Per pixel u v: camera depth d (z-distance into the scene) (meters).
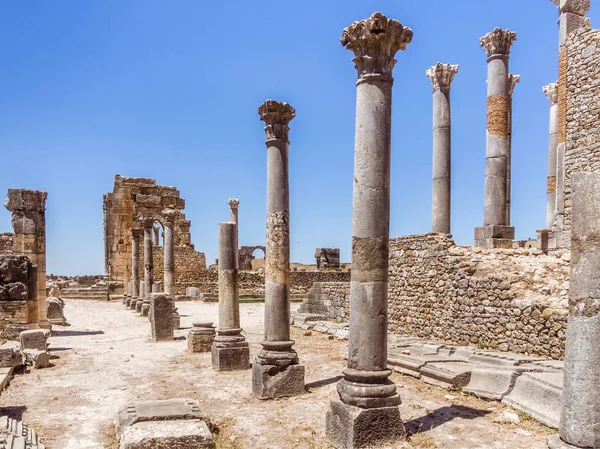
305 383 10.62
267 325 9.91
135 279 32.03
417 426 7.47
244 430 7.66
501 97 16.88
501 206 16.73
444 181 18.59
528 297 11.66
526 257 13.59
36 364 12.64
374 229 7.01
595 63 16.12
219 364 12.10
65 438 7.46
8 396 9.87
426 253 15.42
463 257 13.99
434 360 10.90
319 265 51.47
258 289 42.06
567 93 17.05
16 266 17.12
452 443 6.79
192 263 44.19
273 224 10.05
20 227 18.70
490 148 16.94
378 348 6.96
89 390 10.36
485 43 17.34
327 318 21.59
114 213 41.16
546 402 7.74
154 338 17.62
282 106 10.17
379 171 7.04
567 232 15.84
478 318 12.99
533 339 11.16
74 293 38.94
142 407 7.72
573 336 5.30
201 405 9.14
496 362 10.33
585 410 5.14
